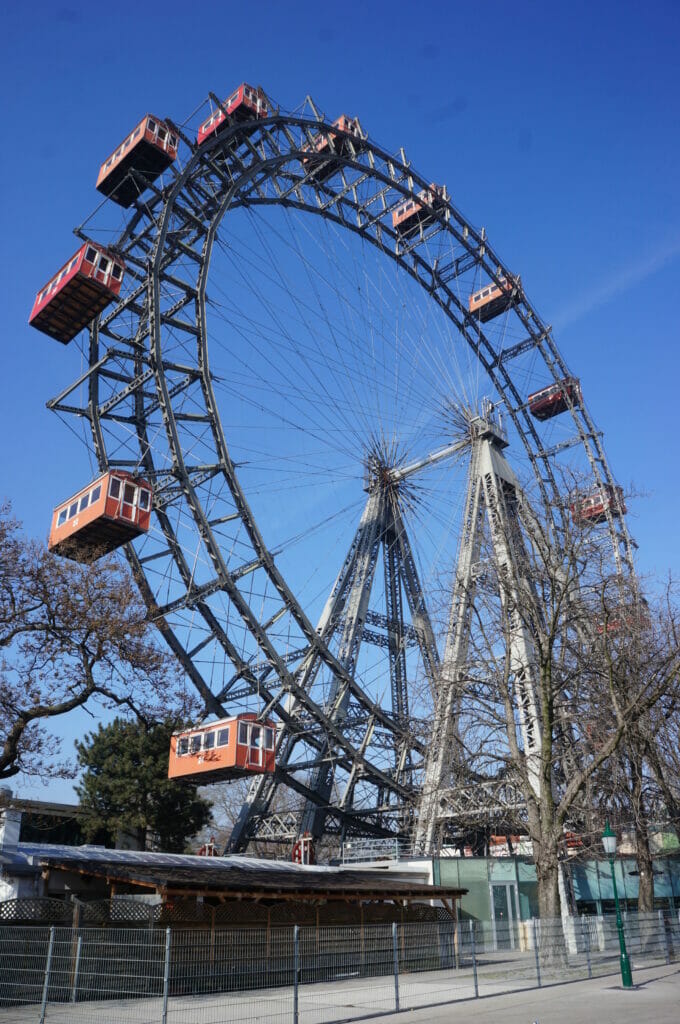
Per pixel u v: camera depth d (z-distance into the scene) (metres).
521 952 27.58
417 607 57.97
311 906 27.34
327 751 54.22
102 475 41.84
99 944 19.69
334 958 25.36
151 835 50.19
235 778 46.56
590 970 25.62
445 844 46.53
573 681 32.41
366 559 57.69
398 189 58.31
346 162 55.41
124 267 44.47
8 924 22.08
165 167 48.44
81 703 27.89
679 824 38.97
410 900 31.53
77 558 42.00
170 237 47.69
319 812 53.41
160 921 22.62
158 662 29.47
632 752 37.00
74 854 28.05
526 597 31.38
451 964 27.73
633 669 33.09
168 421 44.94
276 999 19.75
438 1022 16.95
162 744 49.19
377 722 54.75
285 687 48.91
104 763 48.53
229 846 50.53
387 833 55.53
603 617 31.94
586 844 37.69
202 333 47.59
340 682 54.28
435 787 38.38
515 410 64.88
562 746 35.75
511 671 32.31
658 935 31.31
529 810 29.53
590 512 38.69
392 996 21.33
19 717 26.50
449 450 55.75
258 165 50.53
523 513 34.75
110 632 27.80
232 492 47.81
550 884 27.73
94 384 48.75
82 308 44.16
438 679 33.09
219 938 23.22
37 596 27.69
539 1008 18.91
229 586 46.06
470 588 34.34
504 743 31.95
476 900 37.94
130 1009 18.56
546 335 64.25
